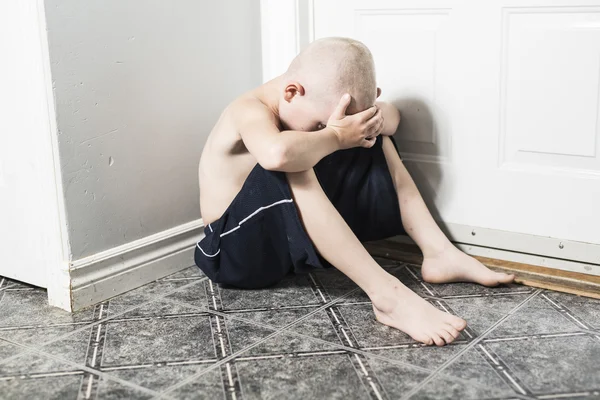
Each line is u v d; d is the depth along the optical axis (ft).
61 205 5.02
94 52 5.05
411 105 5.88
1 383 4.08
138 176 5.53
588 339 4.41
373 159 5.31
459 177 5.79
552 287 5.20
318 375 4.05
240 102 4.99
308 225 4.60
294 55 6.22
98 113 5.15
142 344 4.54
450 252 5.39
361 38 6.02
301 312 4.97
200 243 5.32
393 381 3.96
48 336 4.71
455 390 3.85
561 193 5.36
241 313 4.99
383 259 5.96
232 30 6.12
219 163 5.17
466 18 5.47
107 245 5.36
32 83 4.86
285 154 4.35
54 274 5.17
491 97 5.49
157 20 5.48
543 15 5.17
